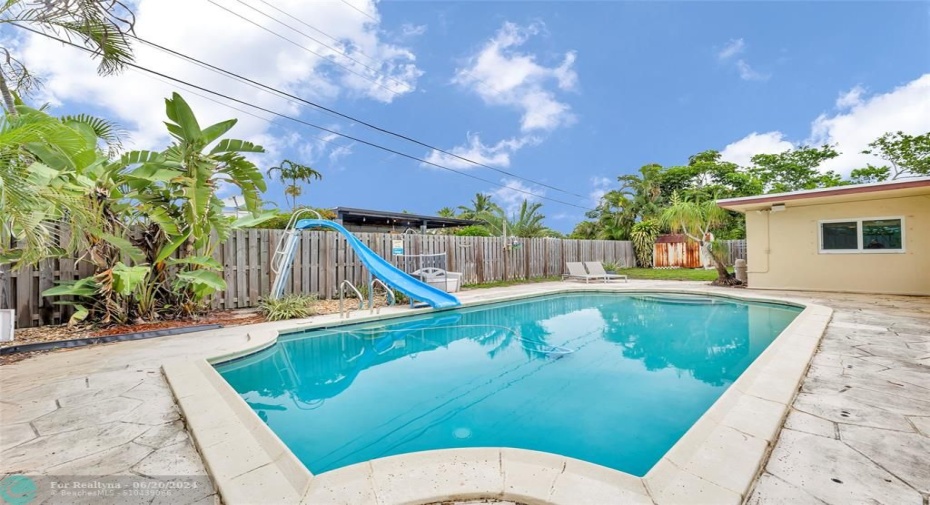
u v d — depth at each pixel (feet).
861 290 29.78
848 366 11.77
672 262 62.03
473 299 28.94
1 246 13.28
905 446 7.18
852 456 6.86
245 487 6.09
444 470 6.59
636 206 75.82
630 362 15.37
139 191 19.89
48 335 17.30
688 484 6.05
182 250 22.16
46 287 19.19
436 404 11.46
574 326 22.36
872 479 6.20
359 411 11.07
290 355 17.08
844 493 5.87
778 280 33.14
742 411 8.48
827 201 30.71
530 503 5.84
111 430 8.24
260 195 26.20
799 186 71.82
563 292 35.42
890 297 27.09
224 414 8.74
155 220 19.39
